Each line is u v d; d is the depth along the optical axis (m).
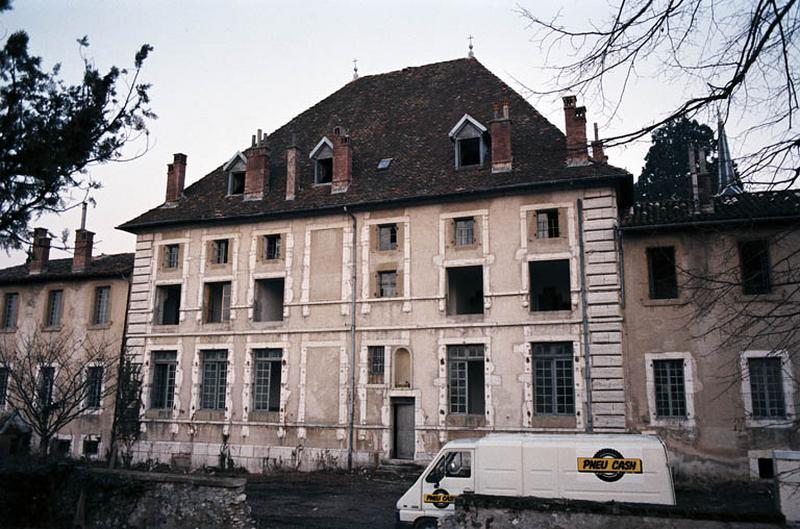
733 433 20.62
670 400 21.66
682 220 22.19
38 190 11.13
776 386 20.55
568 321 22.58
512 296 23.42
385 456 23.98
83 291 32.16
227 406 26.86
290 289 26.92
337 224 26.70
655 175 40.00
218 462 26.42
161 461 27.34
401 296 25.03
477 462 13.87
